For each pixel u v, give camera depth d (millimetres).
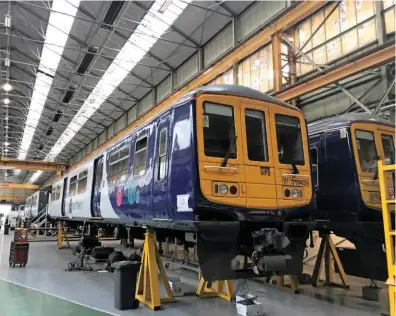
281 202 4918
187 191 4480
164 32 14539
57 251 13555
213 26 14828
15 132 28562
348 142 6273
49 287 7074
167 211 4973
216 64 12258
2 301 5996
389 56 7449
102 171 9008
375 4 9617
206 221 4312
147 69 18344
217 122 4758
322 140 6797
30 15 14102
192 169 4434
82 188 10977
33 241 18203
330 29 11156
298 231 4977
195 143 4500
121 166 7477
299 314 5293
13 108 24031
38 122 25734
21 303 5871
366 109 9062
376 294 6148
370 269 6086
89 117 24828
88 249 11062
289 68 12281
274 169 4977
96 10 13273
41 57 16562
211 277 4332
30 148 33844
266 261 4336
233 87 5152
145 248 5918
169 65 18125
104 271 8898
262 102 5148
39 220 22969
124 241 15477
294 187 5094
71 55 16594
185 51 16625
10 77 20016
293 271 4812
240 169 4699
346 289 7055
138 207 6105
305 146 5383
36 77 18359
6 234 24172
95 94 20312
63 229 15656
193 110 4641
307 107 12211
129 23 13914
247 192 4672
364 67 7977
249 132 4965
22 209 37094
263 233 4535
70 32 14844
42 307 5625
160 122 5582
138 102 22703
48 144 32656
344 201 6234
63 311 5398
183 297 6273
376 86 9820
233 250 4520
